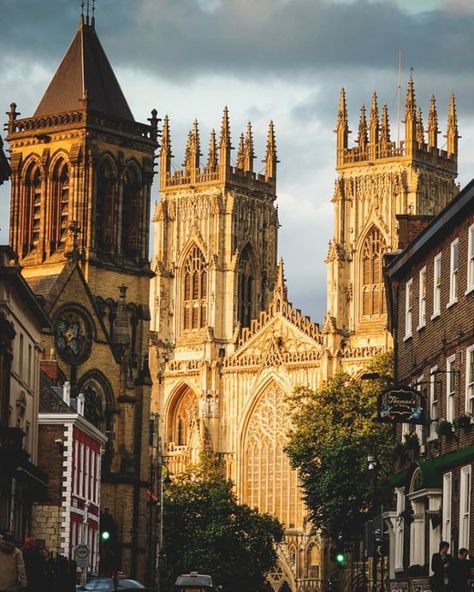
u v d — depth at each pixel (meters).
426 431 115.62
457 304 106.88
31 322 153.12
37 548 83.44
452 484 103.31
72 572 110.62
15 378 144.62
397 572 121.38
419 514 111.62
